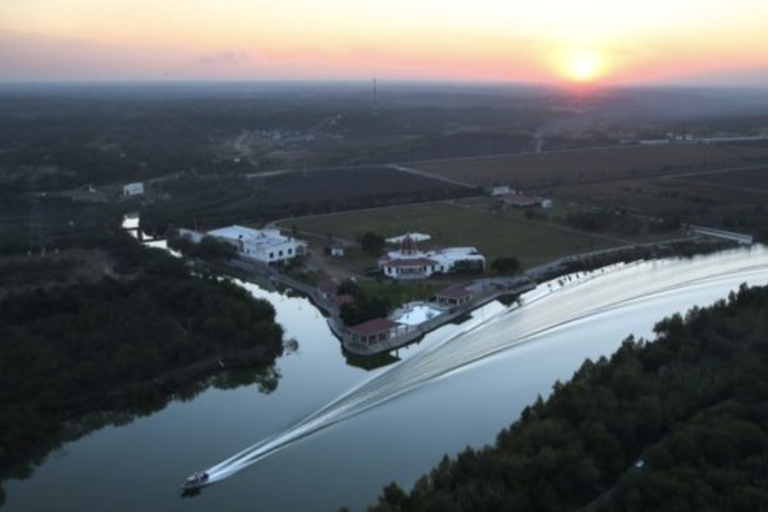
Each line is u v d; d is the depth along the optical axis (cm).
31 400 10144
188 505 8088
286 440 9444
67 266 17562
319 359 12406
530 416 8650
